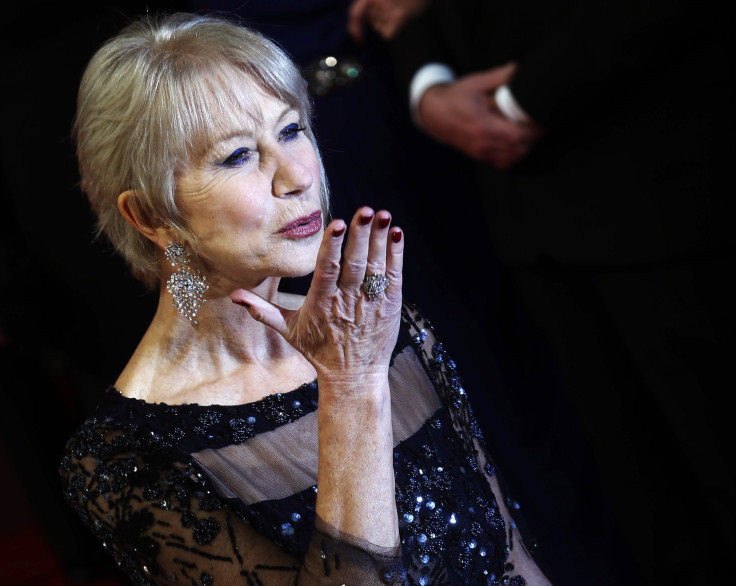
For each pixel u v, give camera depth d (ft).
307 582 13.75
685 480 27.27
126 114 14.06
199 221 14.46
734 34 22.52
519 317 32.01
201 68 13.94
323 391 14.12
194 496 14.28
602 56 22.81
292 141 14.79
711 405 24.90
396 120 28.58
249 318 15.69
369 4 27.17
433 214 30.12
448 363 18.02
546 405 31.94
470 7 26.76
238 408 15.35
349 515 13.78
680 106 22.98
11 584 33.88
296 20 26.66
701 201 23.17
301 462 15.28
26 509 37.73
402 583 13.93
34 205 27.32
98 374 29.96
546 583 17.28
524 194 26.43
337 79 27.50
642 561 28.25
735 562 26.63
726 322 24.04
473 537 16.19
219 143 14.07
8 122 26.48
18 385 30.07
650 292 24.72
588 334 27.45
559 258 26.07
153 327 15.87
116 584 32.27
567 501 30.99
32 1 25.03
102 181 14.76
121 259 27.58
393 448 16.25
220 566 14.08
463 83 26.71
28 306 28.40
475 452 17.47
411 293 30.76
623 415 27.58
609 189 24.30
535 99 24.45
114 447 14.64
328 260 13.11
